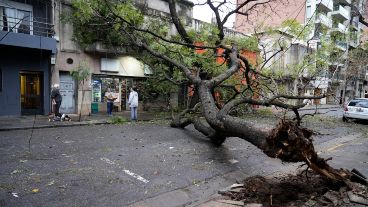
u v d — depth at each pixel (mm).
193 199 5273
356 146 10172
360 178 5566
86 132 10578
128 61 18438
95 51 16672
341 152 9000
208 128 9477
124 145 8641
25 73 14914
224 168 6895
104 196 5027
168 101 19312
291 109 9977
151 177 6047
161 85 16625
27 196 4820
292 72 15859
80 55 16375
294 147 4898
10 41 13195
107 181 5664
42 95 15336
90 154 7461
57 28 15352
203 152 8203
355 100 18172
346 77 29422
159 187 5555
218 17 14375
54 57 15258
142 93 19266
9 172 5848
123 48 17328
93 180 5672
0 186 5113
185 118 12320
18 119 13391
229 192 5277
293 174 6379
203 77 13625
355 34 16875
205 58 12953
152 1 18594
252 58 17406
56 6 15234
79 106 16438
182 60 12320
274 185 5469
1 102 13969
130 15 10688
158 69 14773
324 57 14875
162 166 6770
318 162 5250
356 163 7660
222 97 15281
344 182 5324
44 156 7125
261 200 4898
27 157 6973
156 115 16984
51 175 5809
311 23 14375
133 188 5434
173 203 5055
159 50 12539
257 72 11875
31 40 13797
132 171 6324
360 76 37594
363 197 4855
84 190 5199
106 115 16203
